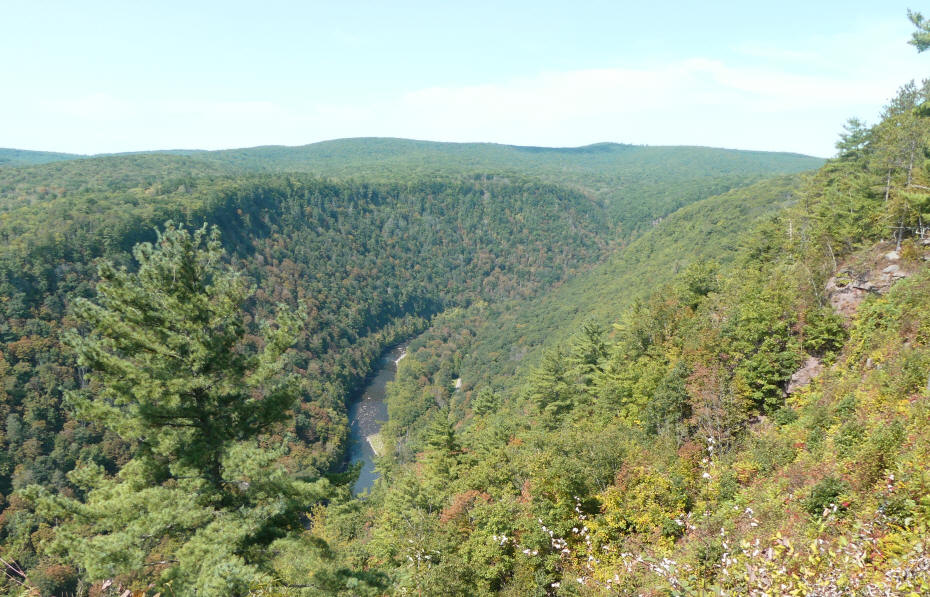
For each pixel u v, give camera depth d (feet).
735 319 115.44
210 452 42.04
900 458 43.14
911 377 67.56
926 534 27.78
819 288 114.62
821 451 64.23
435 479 134.92
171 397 42.11
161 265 42.24
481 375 489.67
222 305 45.65
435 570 75.10
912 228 110.52
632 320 166.71
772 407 102.32
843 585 24.93
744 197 540.52
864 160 167.94
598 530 73.61
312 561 41.50
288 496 42.24
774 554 29.19
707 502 70.03
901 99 163.12
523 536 76.89
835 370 94.17
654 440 99.35
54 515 36.42
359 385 508.94
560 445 91.91
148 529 36.35
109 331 41.01
